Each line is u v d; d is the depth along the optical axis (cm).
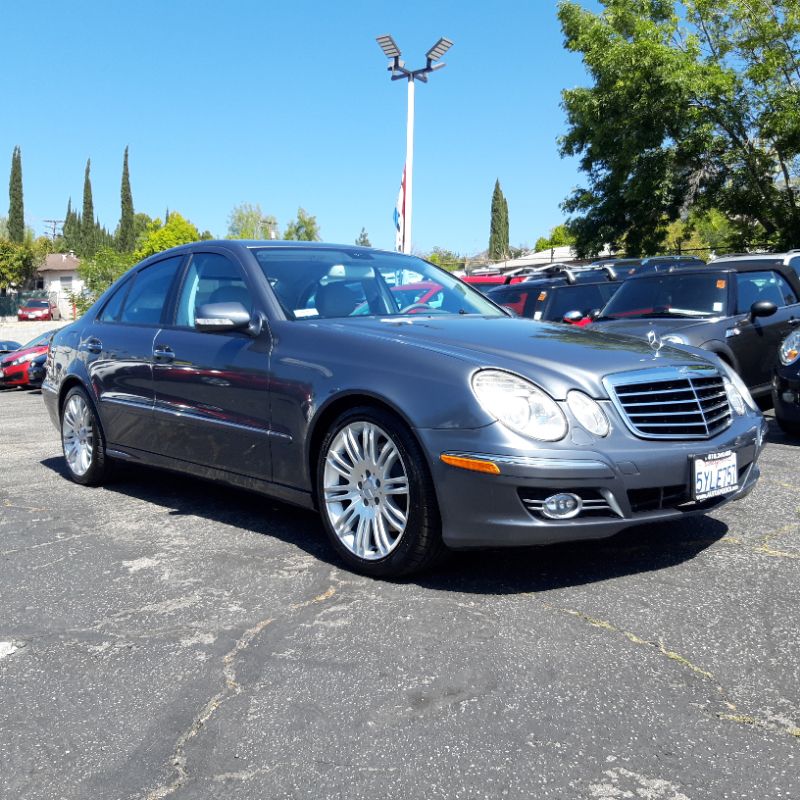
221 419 430
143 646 296
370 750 224
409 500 337
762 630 292
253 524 450
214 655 286
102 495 533
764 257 1004
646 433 337
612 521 323
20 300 7006
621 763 215
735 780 206
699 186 2541
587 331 413
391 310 447
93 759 225
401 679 263
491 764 215
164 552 404
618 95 2425
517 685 257
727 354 714
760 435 384
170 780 214
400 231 2128
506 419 321
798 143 2367
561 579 346
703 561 363
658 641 285
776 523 417
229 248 469
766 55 2381
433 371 340
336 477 370
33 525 463
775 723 232
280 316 416
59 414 588
